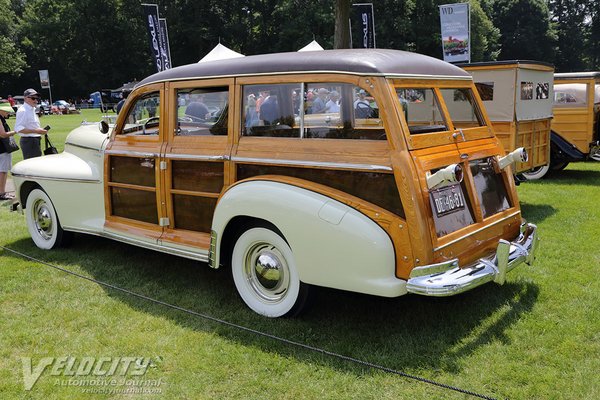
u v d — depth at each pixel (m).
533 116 7.79
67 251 5.80
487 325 3.85
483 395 3.01
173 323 4.00
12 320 4.09
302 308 3.85
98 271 5.15
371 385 3.15
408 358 3.42
